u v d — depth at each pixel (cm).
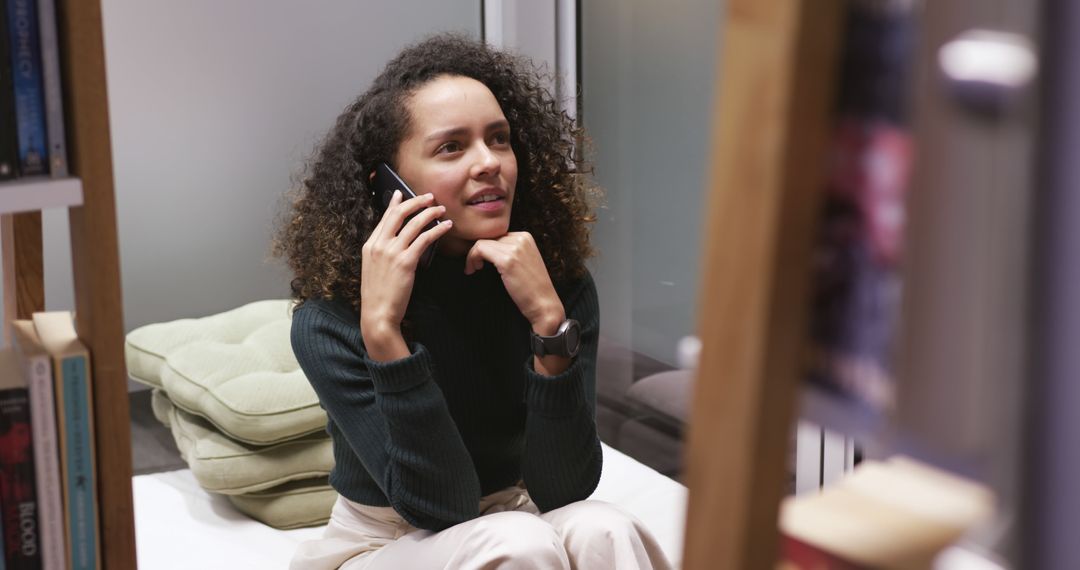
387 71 237
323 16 356
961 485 83
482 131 224
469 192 221
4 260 181
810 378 75
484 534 203
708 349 72
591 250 249
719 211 70
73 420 145
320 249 229
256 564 269
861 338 73
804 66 66
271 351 318
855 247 73
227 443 294
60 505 145
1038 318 70
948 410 71
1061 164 68
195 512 297
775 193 67
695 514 73
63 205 140
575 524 212
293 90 356
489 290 232
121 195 340
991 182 69
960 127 69
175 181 346
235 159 352
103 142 140
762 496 71
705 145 330
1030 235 69
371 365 212
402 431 211
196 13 341
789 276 68
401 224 218
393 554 217
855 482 86
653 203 352
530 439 222
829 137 69
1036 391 70
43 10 138
